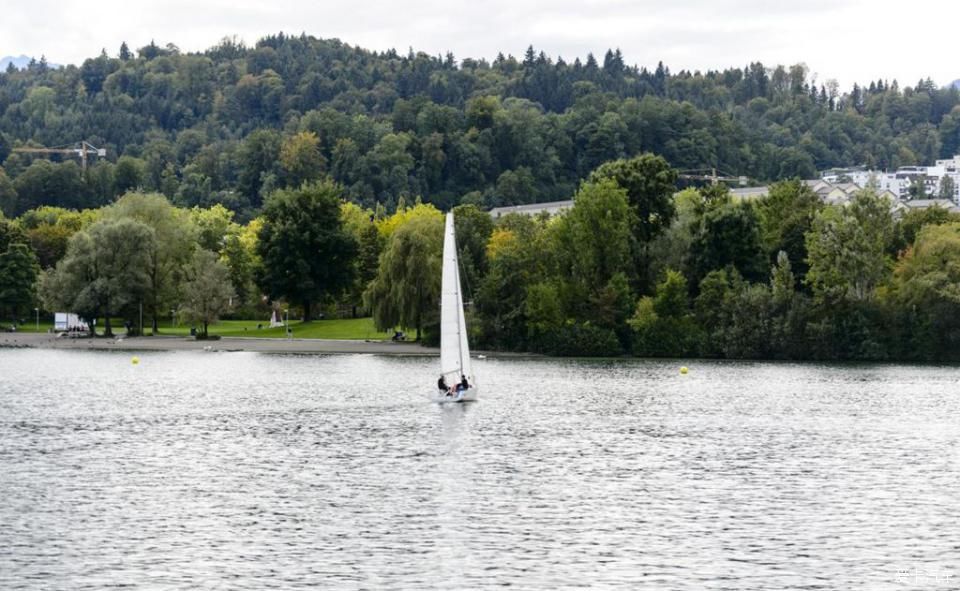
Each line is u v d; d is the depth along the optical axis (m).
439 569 100.06
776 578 97.94
